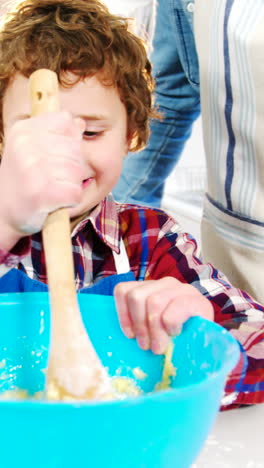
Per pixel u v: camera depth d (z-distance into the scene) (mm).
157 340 626
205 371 553
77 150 547
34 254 948
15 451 392
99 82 856
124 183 1752
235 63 945
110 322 659
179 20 1296
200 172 2068
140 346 642
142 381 644
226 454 625
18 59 842
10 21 969
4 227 556
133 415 394
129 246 1022
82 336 522
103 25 965
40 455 392
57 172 526
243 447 642
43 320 655
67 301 524
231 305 887
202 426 452
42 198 523
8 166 542
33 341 655
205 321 595
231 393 715
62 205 531
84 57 857
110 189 912
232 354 500
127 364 653
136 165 1667
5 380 650
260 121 932
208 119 1060
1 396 637
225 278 996
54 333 522
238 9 941
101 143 869
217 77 994
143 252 1017
